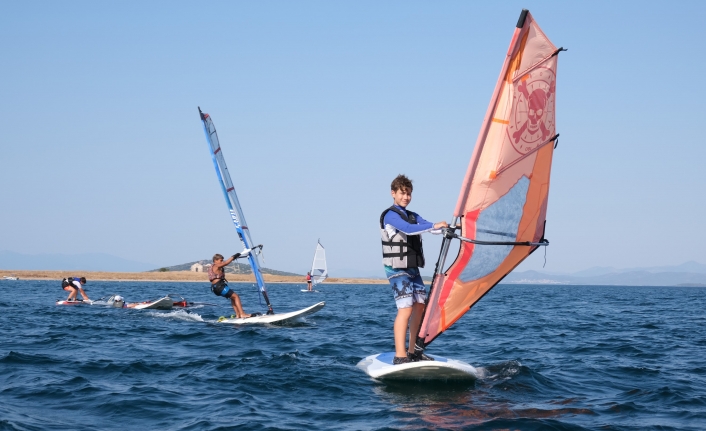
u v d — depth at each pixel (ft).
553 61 21.33
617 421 18.04
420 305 24.06
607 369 27.37
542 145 22.12
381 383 22.85
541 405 19.92
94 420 17.79
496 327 48.75
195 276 353.92
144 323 47.14
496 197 22.09
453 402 20.08
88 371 25.21
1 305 68.64
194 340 36.17
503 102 20.97
